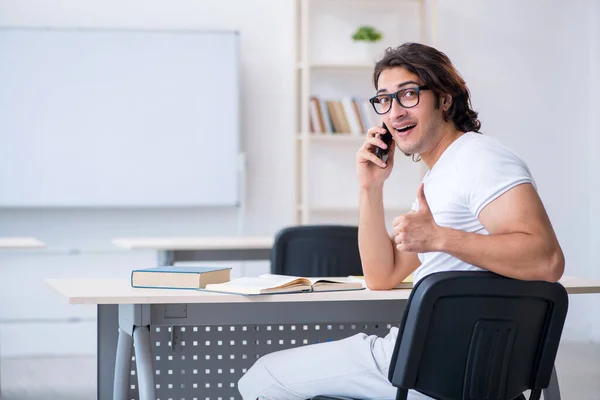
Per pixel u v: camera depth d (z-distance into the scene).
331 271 3.07
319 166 5.36
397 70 1.88
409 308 1.44
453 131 1.89
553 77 5.48
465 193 1.72
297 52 5.09
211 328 2.40
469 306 1.45
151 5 5.12
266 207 5.28
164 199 5.11
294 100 5.07
